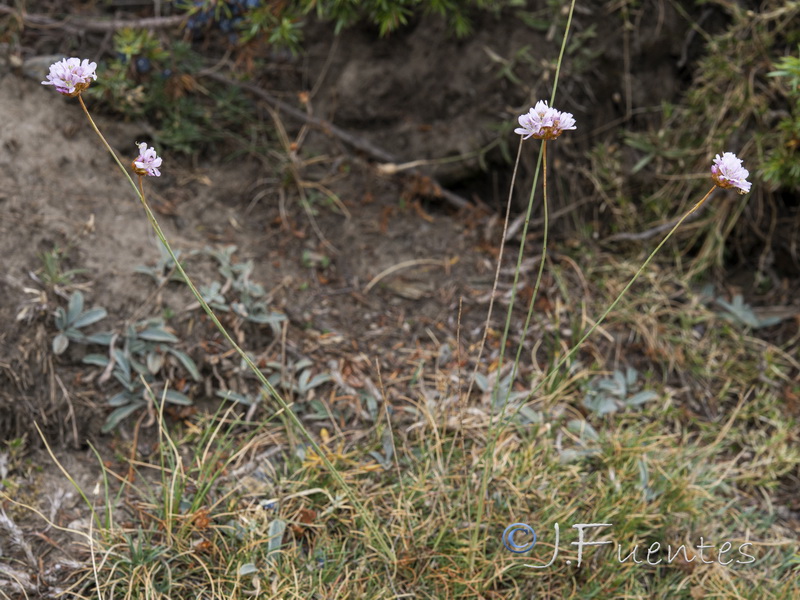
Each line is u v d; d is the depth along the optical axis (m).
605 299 2.88
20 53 2.89
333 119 3.15
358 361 2.57
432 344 2.69
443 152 3.07
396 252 2.91
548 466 2.29
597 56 2.98
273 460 2.33
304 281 2.76
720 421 2.69
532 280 2.90
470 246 2.97
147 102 2.92
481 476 2.24
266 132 3.11
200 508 2.11
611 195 3.07
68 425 2.29
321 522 2.13
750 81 2.95
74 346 2.36
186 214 2.80
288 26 2.78
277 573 1.98
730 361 2.81
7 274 2.34
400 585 2.03
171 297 2.49
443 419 2.40
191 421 2.39
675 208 3.09
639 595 2.08
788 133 2.81
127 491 2.21
